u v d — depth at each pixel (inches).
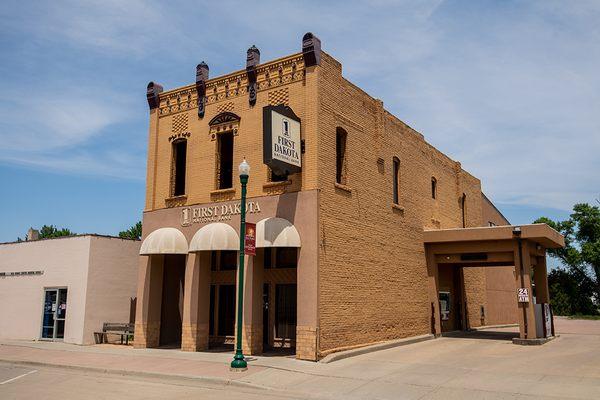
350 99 755.4
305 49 687.7
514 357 657.6
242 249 594.9
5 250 1048.2
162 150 837.8
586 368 570.6
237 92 761.0
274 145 625.3
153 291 807.1
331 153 696.4
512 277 1425.9
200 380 534.6
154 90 852.0
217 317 834.8
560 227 2300.7
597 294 2274.9
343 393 470.9
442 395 455.8
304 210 662.5
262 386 497.7
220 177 772.0
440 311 1005.8
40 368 645.3
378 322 767.1
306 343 630.5
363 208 760.3
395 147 883.4
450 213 1110.4
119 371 591.2
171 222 798.5
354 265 721.6
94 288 909.8
